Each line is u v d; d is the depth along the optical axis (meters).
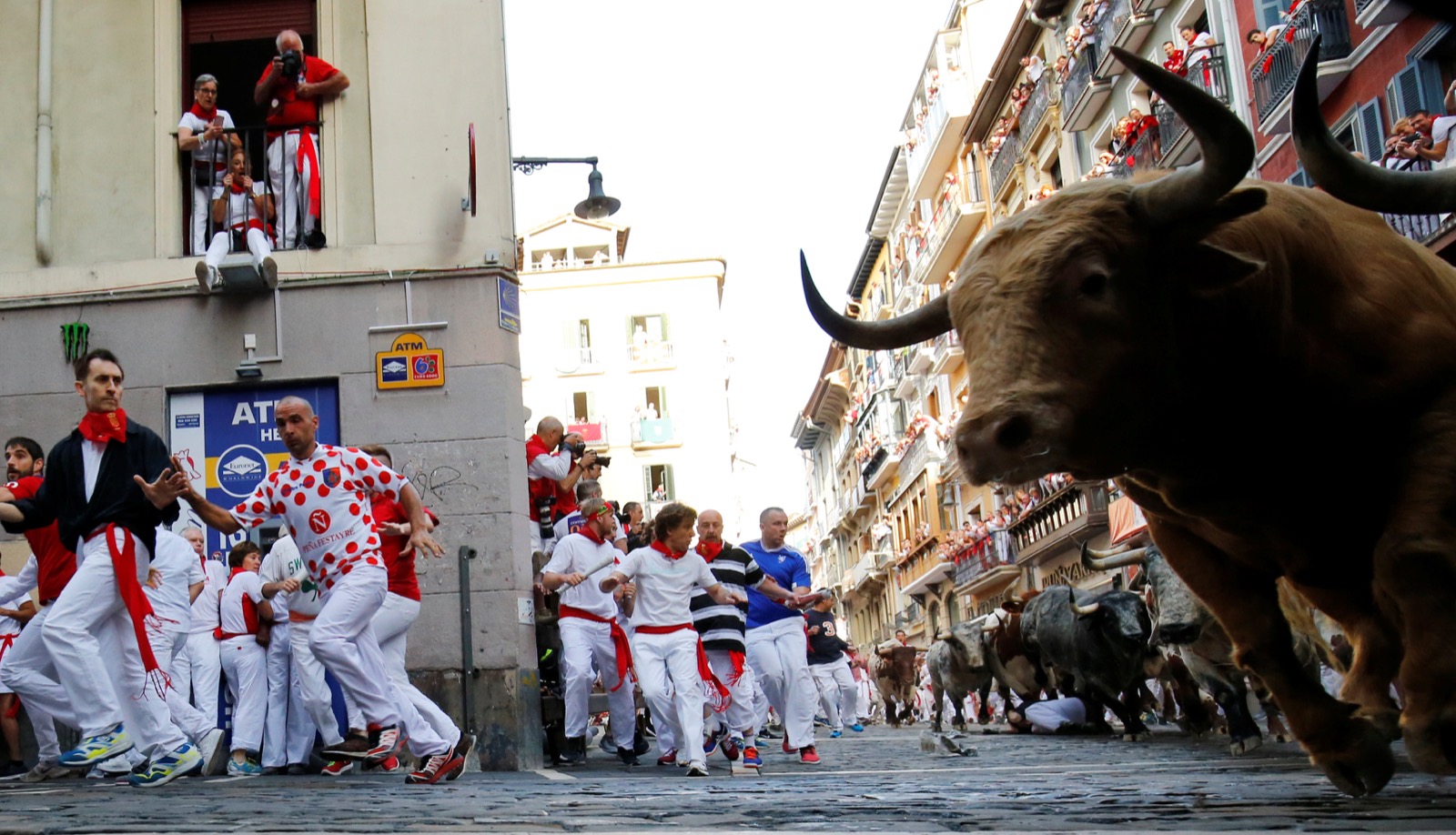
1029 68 38.06
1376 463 4.32
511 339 12.02
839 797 5.49
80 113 12.48
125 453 7.38
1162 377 4.10
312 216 12.26
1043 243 4.05
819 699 18.14
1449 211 4.17
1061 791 5.48
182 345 11.94
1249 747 10.10
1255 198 3.96
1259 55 24.03
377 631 8.32
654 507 63.03
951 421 47.66
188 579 9.00
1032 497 37.97
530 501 13.46
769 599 10.91
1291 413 4.31
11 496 7.49
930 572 52.19
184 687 9.27
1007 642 19.19
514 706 11.23
